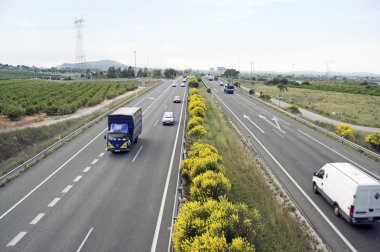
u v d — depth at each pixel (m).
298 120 43.19
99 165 23.06
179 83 115.94
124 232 13.77
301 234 13.66
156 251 12.38
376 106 67.12
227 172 21.20
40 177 20.59
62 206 16.31
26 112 46.28
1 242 12.95
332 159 25.06
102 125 38.06
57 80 120.56
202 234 10.11
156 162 23.77
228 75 187.75
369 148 28.80
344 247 12.84
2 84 87.62
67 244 12.80
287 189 18.83
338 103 71.81
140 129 32.09
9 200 17.03
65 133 32.19
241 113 48.81
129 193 18.00
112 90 81.94
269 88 115.88
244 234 10.58
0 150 25.69
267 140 31.12
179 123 39.62
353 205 13.94
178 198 15.27
